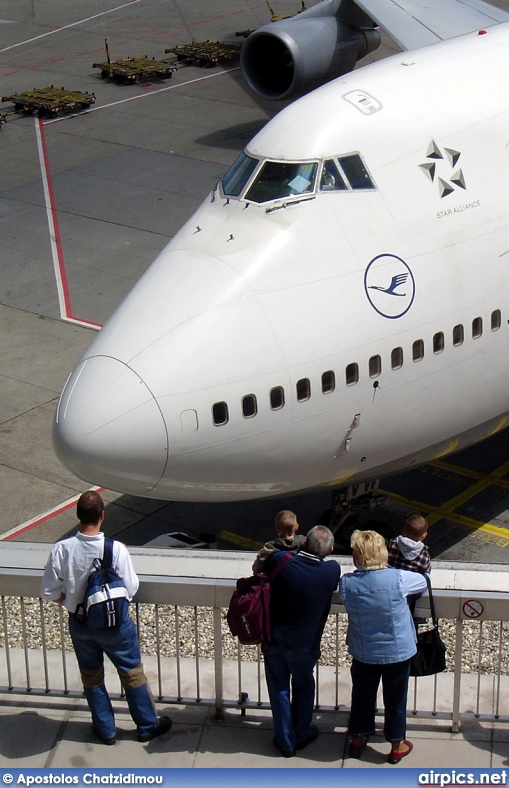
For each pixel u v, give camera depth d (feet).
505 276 41.75
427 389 40.22
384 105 41.37
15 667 30.73
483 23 75.72
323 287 37.76
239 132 110.42
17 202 93.86
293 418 37.24
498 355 42.16
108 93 126.11
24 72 135.33
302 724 26.58
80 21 160.45
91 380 35.94
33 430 59.47
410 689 29.27
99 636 25.35
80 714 28.45
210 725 27.89
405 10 77.25
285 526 25.72
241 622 25.04
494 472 55.67
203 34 149.59
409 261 39.34
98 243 84.84
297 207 38.68
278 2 166.30
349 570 27.86
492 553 47.98
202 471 36.88
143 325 36.81
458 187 41.14
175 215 89.56
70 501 52.95
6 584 27.37
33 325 71.92
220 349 36.09
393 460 41.52
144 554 28.27
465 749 26.78
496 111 43.14
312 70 82.79
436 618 25.94
